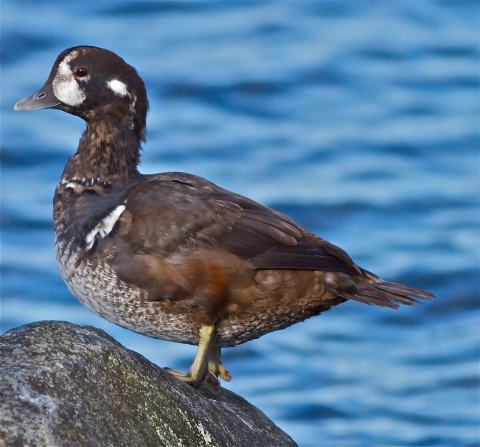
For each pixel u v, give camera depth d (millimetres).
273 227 7996
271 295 7910
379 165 18875
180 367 13211
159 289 7809
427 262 15844
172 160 18719
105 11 24547
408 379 13359
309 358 13938
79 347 6258
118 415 6090
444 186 18250
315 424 12414
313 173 18484
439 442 11938
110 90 8641
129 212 7977
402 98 21469
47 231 16656
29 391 5820
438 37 24172
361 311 15109
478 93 21703
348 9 25484
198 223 7891
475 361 13703
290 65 22469
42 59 21719
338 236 16750
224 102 21047
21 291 15070
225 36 23750
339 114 20797
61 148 18719
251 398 13000
